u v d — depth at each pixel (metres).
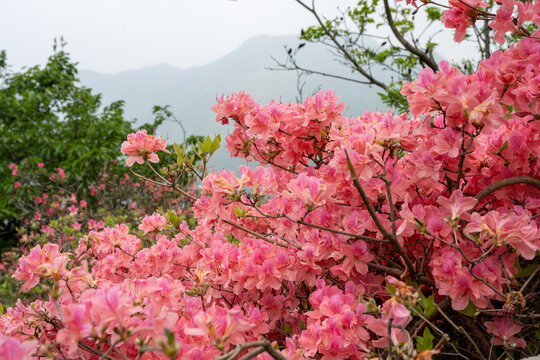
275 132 1.92
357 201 1.44
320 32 4.91
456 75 1.26
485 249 1.27
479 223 1.08
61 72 9.27
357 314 1.17
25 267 1.22
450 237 1.27
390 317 0.89
